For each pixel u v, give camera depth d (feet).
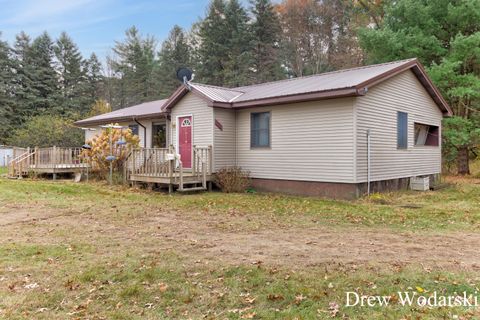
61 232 20.13
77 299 11.63
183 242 18.04
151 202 31.14
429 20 51.52
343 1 92.43
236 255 15.83
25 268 14.26
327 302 11.22
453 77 48.80
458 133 49.08
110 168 43.47
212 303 11.28
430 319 10.10
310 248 16.90
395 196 34.19
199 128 41.34
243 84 99.81
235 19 104.37
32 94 119.65
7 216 24.84
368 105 33.81
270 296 11.62
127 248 16.94
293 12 96.78
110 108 119.24
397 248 16.89
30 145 76.18
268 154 38.75
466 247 17.04
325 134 34.14
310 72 94.68
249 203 30.66
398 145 38.75
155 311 10.82
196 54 117.60
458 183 44.29
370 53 57.52
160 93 121.49
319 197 34.30
